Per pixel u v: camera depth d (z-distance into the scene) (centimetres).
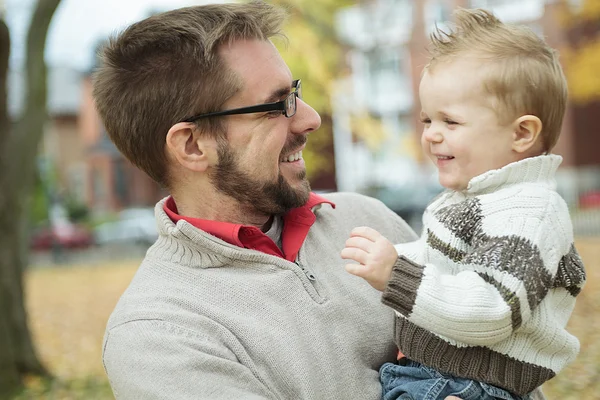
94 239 2048
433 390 158
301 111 186
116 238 2042
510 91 160
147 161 188
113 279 1444
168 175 188
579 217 1480
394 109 1912
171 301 164
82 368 696
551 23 1321
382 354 176
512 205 155
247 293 165
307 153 1149
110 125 189
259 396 152
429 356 160
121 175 2819
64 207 2591
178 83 176
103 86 188
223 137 177
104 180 2842
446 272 160
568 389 528
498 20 174
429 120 176
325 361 164
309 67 982
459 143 165
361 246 157
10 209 580
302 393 158
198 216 187
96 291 1281
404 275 150
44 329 948
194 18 179
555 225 154
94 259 1920
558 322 160
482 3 1580
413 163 1947
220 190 181
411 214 1780
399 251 170
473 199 161
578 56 1141
